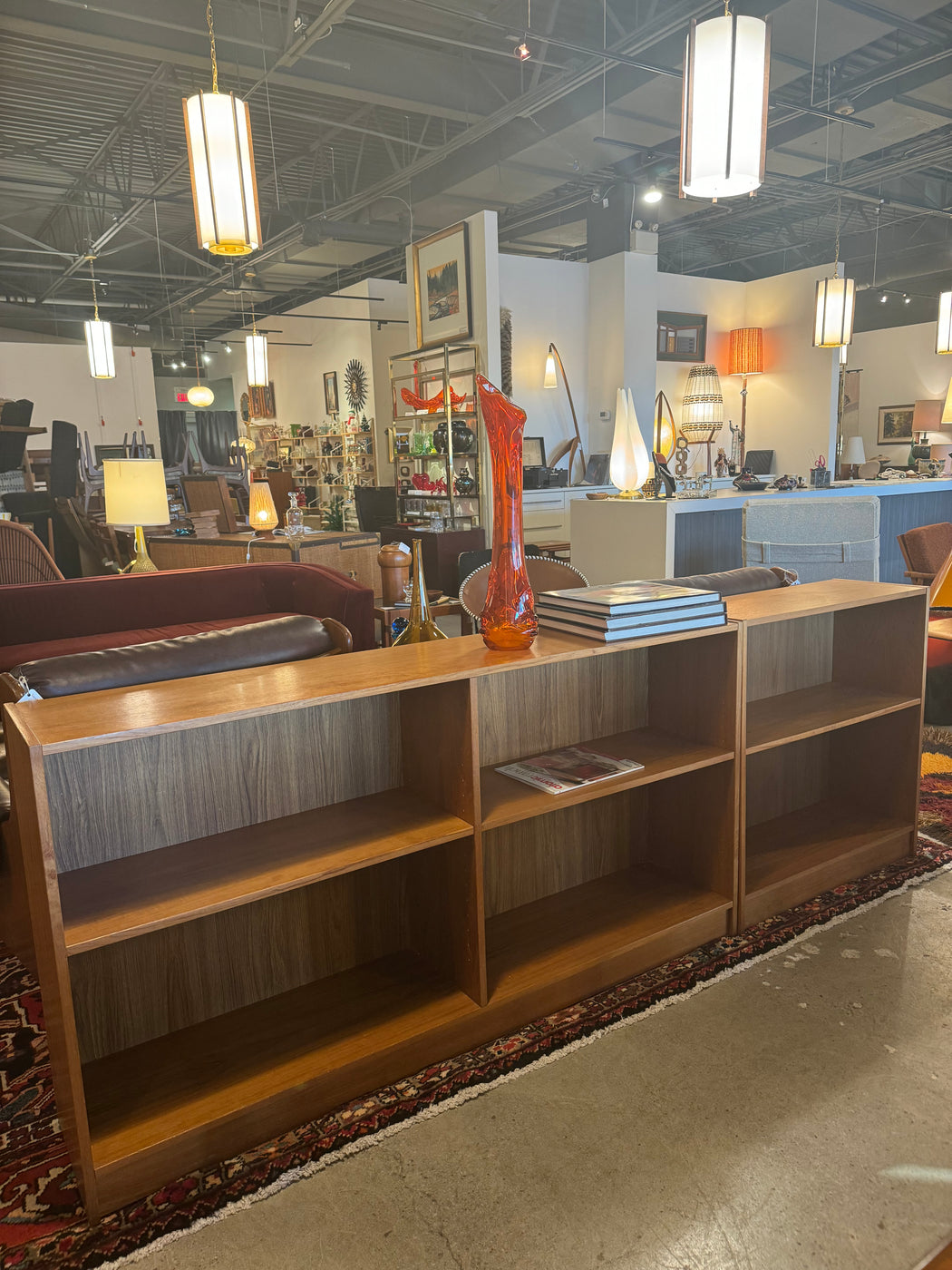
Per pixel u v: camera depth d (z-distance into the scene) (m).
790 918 2.51
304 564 4.82
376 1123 1.77
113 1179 1.56
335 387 14.22
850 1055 1.94
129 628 4.59
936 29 6.59
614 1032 2.04
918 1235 1.49
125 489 4.99
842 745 3.07
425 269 8.83
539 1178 1.62
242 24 6.46
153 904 1.59
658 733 2.52
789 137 8.44
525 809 1.97
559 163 9.05
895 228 12.58
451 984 2.08
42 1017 2.16
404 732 2.12
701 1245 1.48
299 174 10.40
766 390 11.14
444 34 7.34
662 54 6.97
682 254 14.77
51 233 13.01
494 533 2.03
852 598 2.59
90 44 6.31
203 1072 1.79
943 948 2.35
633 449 5.61
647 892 2.47
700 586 2.76
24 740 1.44
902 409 14.28
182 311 16.81
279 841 1.87
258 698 1.66
